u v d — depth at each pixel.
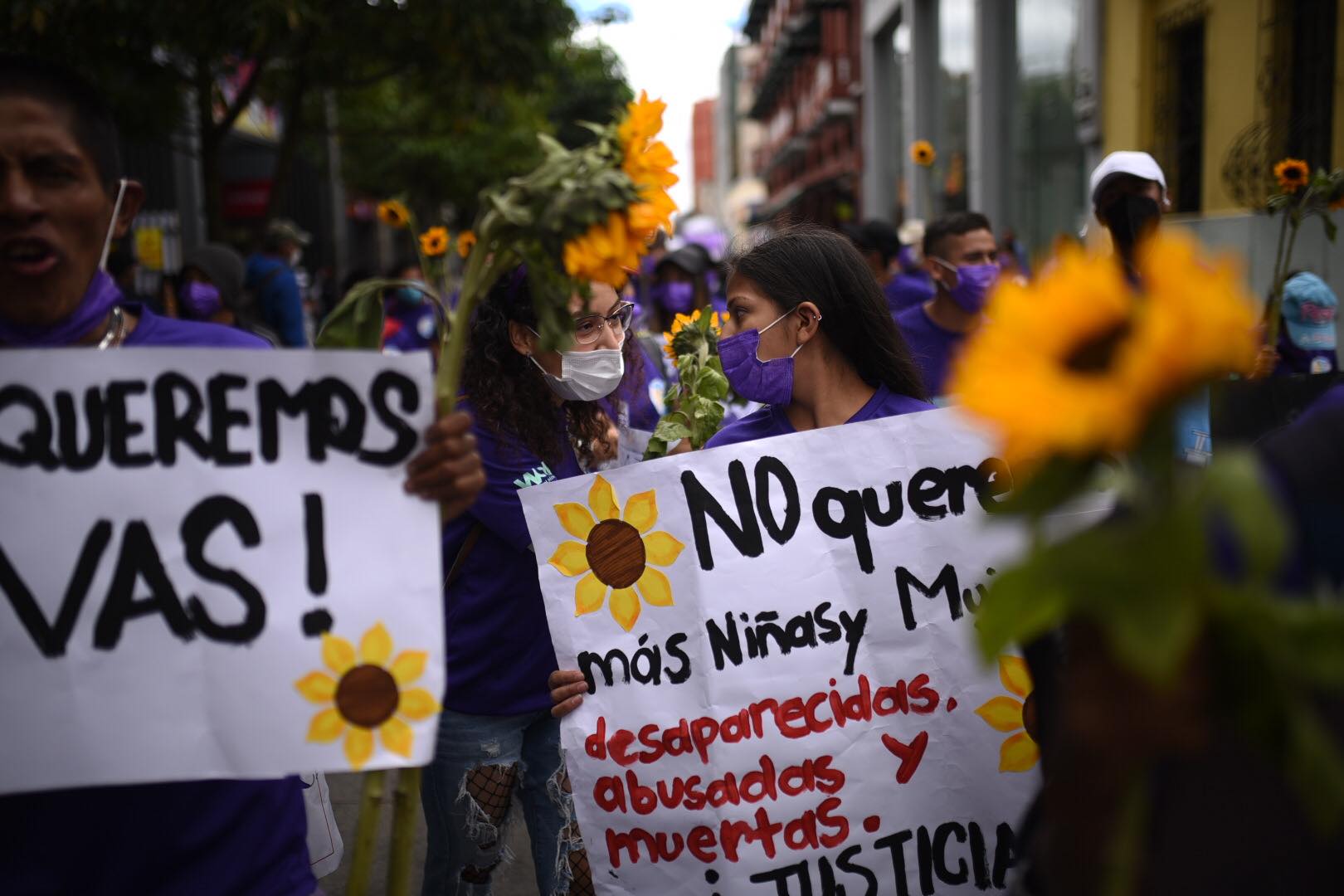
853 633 2.51
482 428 2.74
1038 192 15.60
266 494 1.75
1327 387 3.32
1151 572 0.94
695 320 3.21
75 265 1.80
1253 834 1.21
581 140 28.14
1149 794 1.24
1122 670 1.08
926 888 2.46
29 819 1.76
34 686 1.70
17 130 1.72
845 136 33.28
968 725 2.46
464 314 1.73
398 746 1.74
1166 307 0.87
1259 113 8.95
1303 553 1.25
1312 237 6.46
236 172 21.83
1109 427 0.89
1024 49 16.20
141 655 1.72
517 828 4.39
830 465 2.54
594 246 1.58
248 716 1.73
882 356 2.78
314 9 10.02
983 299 4.49
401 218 3.04
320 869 2.53
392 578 1.76
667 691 2.52
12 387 1.71
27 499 1.71
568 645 2.56
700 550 2.53
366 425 1.77
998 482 2.52
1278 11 8.77
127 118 10.71
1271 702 0.98
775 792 2.47
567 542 2.57
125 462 1.73
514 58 10.96
